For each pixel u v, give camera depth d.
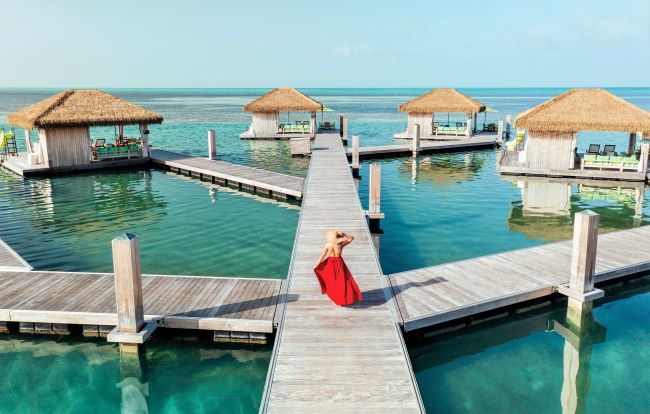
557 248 12.91
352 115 80.38
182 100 161.00
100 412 7.39
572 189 22.72
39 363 8.55
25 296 9.72
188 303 9.42
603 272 11.01
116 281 8.18
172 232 16.06
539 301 10.65
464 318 9.73
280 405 6.29
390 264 13.30
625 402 7.59
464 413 7.25
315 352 7.55
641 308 10.82
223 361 8.62
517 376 8.35
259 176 23.11
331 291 9.08
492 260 11.93
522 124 25.20
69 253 13.91
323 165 25.61
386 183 24.38
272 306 9.28
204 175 25.12
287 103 41.22
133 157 28.81
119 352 8.56
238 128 53.69
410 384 6.75
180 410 7.43
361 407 6.26
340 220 14.91
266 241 15.22
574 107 25.45
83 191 22.09
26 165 26.00
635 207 19.36
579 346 9.37
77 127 26.52
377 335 8.09
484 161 30.97
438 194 21.80
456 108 39.22
